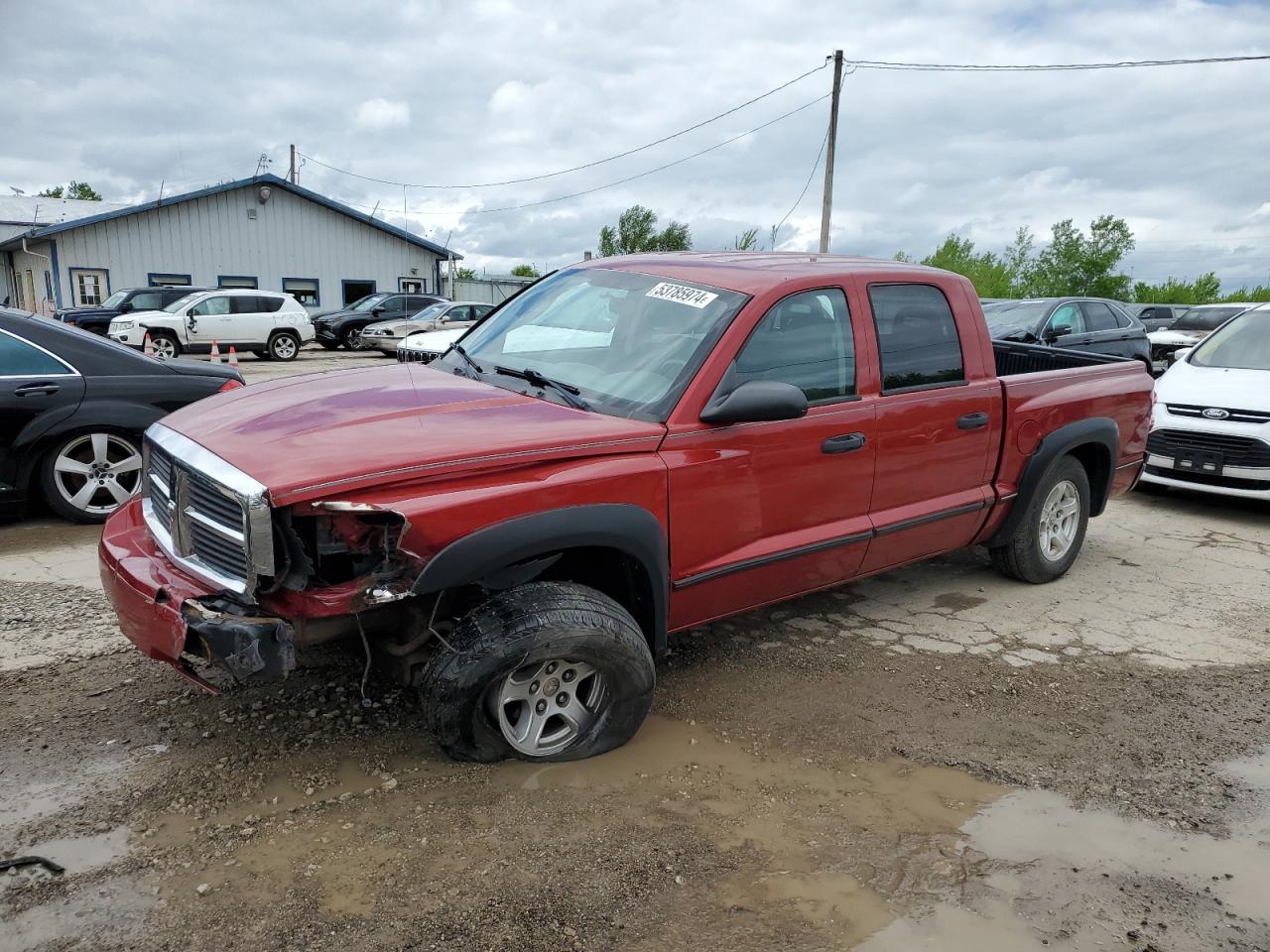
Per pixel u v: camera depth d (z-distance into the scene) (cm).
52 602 450
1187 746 354
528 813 289
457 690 286
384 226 3381
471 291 4309
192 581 287
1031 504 501
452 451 285
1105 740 357
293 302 2331
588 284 419
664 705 371
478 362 399
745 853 276
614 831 283
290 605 269
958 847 285
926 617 484
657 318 373
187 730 330
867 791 315
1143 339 1412
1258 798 320
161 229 2991
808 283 382
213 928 233
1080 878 272
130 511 347
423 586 272
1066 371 516
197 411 337
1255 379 725
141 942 228
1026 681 407
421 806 290
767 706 374
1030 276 6378
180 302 2205
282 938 231
